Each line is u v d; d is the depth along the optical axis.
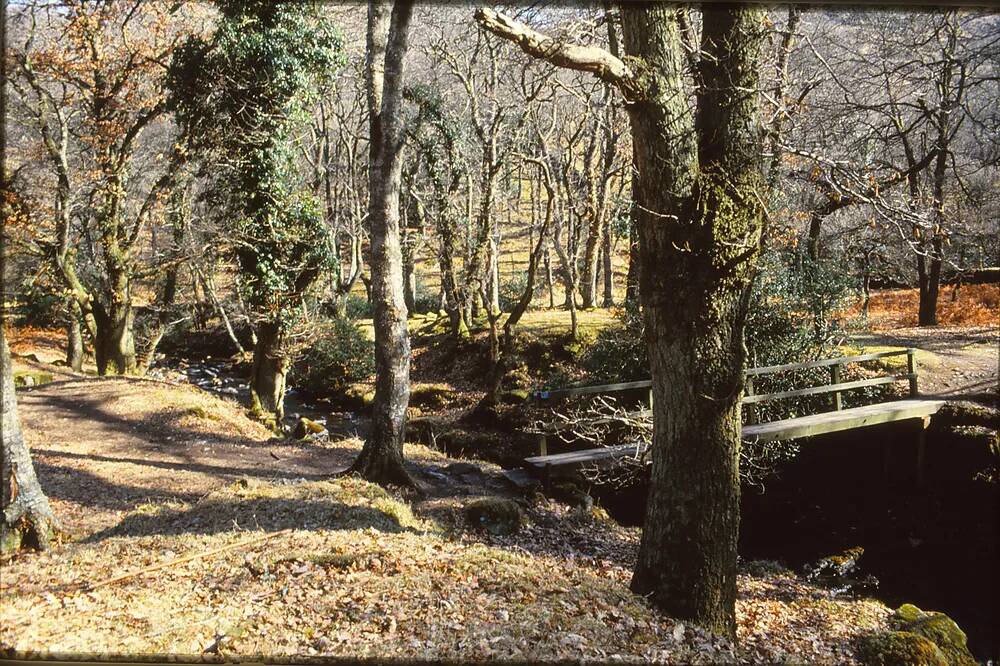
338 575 6.45
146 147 22.45
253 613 5.65
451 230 22.45
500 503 9.59
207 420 15.70
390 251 10.14
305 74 17.48
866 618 8.05
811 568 10.23
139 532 7.70
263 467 12.34
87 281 22.47
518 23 5.54
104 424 14.97
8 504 7.11
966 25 12.90
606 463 11.09
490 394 18.70
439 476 11.50
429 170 21.84
